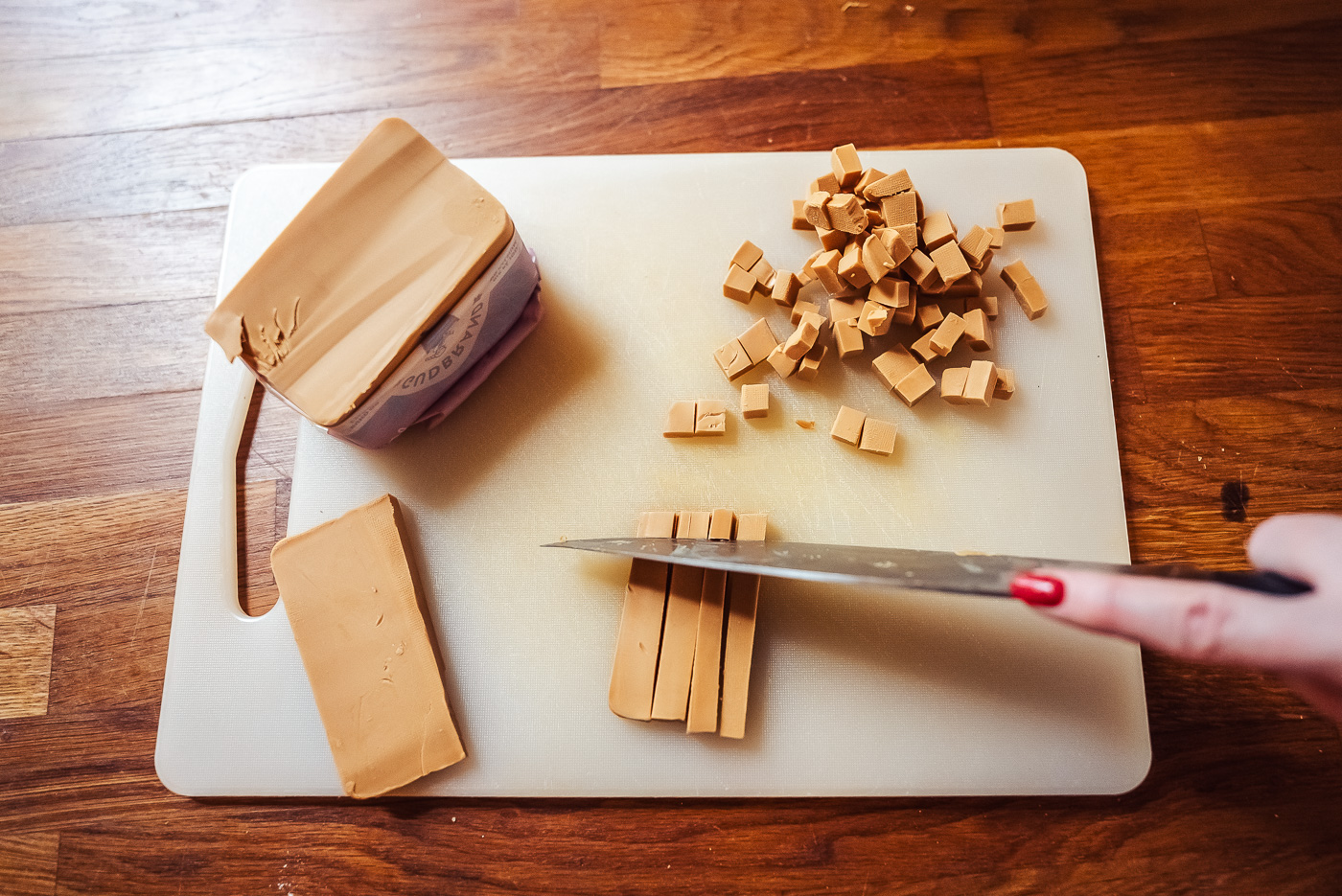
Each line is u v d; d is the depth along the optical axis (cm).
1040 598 26
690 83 38
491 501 34
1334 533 25
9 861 33
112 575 34
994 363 35
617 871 32
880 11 38
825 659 33
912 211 32
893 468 34
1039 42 38
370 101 38
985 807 33
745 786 32
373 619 32
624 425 35
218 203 37
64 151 38
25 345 36
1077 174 36
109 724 33
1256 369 35
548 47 38
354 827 33
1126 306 36
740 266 34
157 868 32
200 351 36
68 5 38
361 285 30
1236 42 38
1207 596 24
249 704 33
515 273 32
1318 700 26
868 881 32
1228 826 32
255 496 35
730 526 33
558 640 33
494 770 32
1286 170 37
